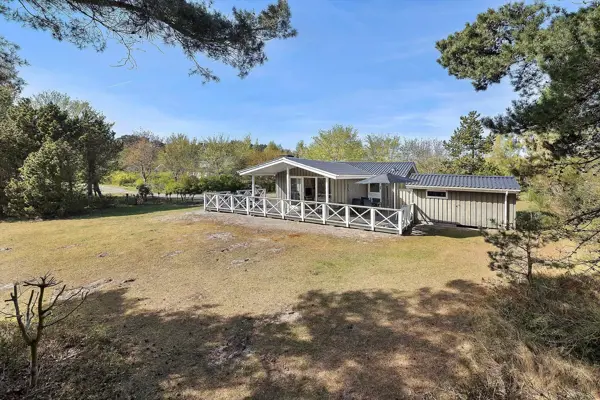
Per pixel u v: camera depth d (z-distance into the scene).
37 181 15.59
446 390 3.14
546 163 5.10
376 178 11.66
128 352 3.99
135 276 6.95
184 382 3.41
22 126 17.44
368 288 6.03
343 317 4.88
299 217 13.34
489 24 9.57
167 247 9.34
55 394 3.07
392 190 14.26
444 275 6.67
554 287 4.57
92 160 21.39
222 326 4.68
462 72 10.41
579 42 4.13
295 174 15.77
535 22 8.27
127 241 10.19
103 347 4.08
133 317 4.99
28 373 3.32
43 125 18.11
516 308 4.52
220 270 7.23
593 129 4.28
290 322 4.77
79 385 3.27
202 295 5.85
